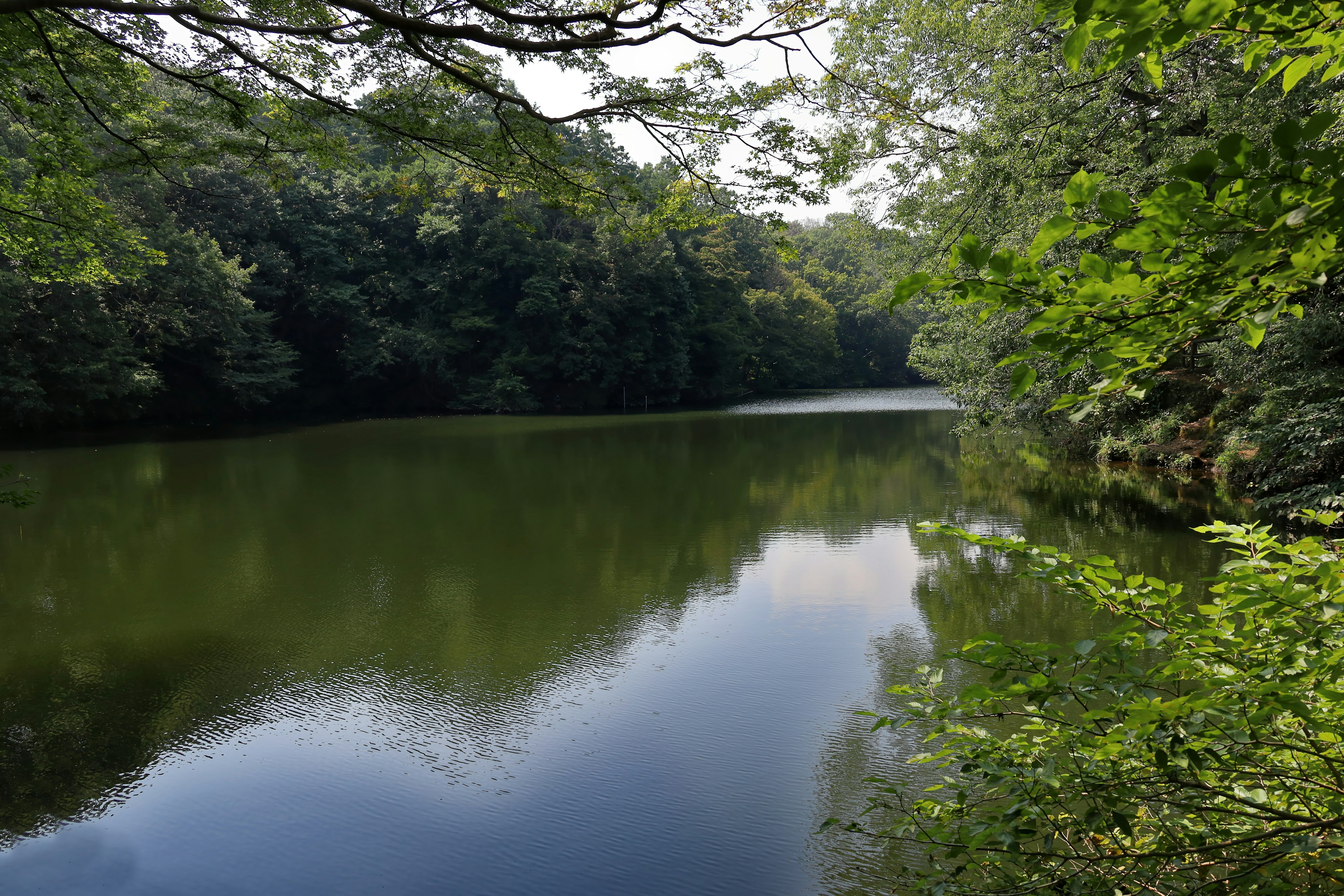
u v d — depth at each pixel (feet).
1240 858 7.43
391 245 130.31
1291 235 4.60
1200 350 46.03
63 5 16.60
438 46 24.48
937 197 48.73
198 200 103.09
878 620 26.18
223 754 18.17
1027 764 7.95
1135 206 5.15
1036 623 25.09
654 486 52.60
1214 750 6.89
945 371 57.26
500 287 136.26
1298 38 5.45
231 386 101.35
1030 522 38.14
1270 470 37.65
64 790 16.75
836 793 16.31
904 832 8.45
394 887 13.67
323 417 113.70
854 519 41.55
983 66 43.29
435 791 16.63
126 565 33.30
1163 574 28.14
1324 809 7.40
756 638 24.95
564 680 22.11
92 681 22.06
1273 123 30.37
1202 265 5.13
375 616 27.17
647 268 139.64
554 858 14.35
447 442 80.18
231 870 14.12
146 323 88.02
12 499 21.81
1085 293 5.19
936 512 42.29
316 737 18.95
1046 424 60.13
